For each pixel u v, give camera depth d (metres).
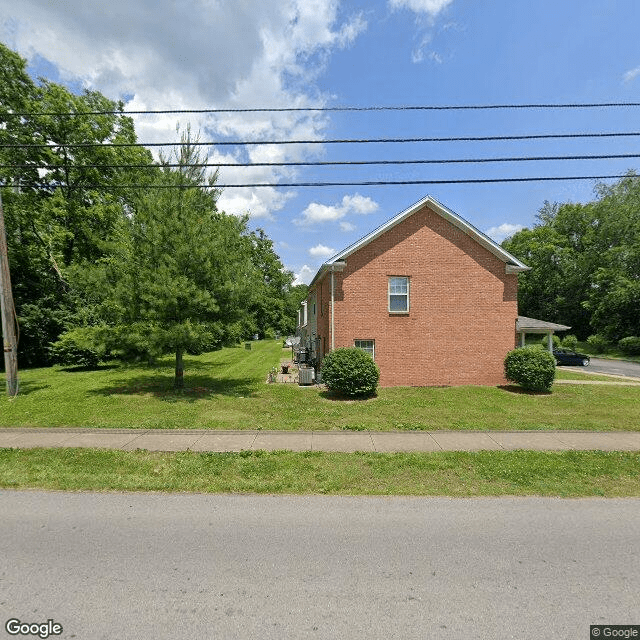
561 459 6.42
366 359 12.48
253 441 7.47
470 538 3.96
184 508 4.65
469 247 15.20
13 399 11.63
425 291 15.13
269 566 3.44
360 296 14.99
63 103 20.45
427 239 15.13
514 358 14.18
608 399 12.48
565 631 2.67
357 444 7.31
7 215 19.83
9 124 19.27
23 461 6.23
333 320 14.95
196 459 6.36
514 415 10.03
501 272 15.28
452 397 12.62
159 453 6.70
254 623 2.73
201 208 16.02
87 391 13.08
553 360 13.73
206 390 13.48
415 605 2.93
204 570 3.37
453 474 5.79
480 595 3.05
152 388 13.72
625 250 38.72
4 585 3.15
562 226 49.81
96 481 5.40
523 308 51.62
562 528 4.19
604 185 47.19
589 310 43.00
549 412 10.44
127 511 4.56
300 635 2.61
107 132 22.16
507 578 3.28
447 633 2.64
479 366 15.23
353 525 4.24
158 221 12.53
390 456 6.56
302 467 6.04
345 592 3.08
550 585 3.19
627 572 3.38
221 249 12.71
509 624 2.73
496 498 5.00
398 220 14.87
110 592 3.07
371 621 2.75
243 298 13.06
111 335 12.47
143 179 15.42
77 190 22.42
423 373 15.12
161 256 12.27
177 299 11.80
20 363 21.28
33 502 4.79
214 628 2.68
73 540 3.88
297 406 11.08
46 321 20.83
